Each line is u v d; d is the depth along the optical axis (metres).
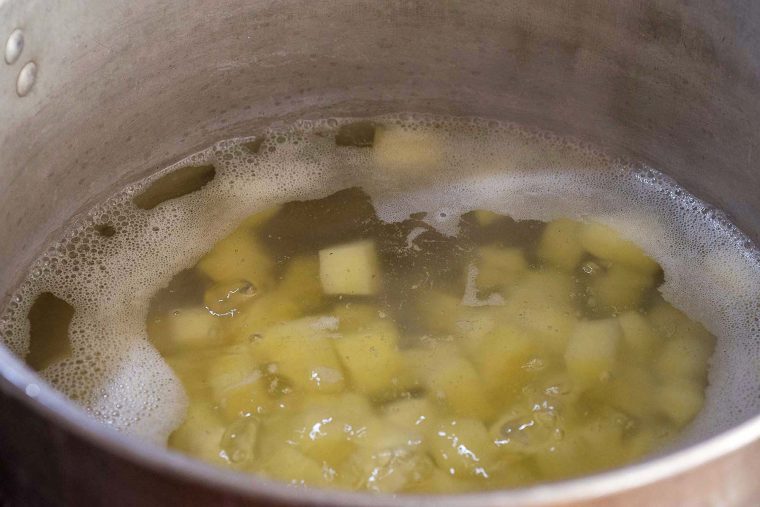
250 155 0.55
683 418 0.47
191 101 0.53
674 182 0.54
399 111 0.56
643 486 0.35
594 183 0.55
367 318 0.50
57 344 0.49
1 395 0.36
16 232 0.49
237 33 0.52
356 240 0.53
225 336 0.49
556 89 0.54
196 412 0.47
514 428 0.46
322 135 0.56
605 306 0.51
